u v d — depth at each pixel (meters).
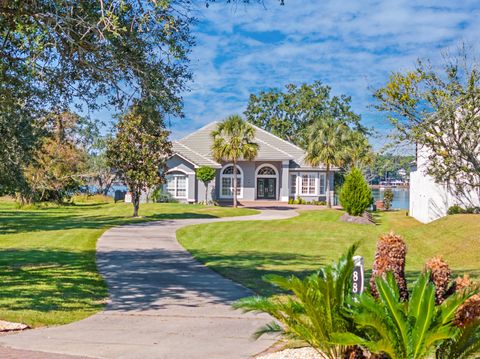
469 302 6.02
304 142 75.00
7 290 12.65
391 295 5.48
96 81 12.69
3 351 7.50
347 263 6.03
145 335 8.73
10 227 30.34
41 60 12.27
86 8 11.09
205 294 12.77
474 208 29.95
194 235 27.34
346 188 36.97
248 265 18.02
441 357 5.75
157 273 15.92
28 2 10.80
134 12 11.23
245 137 46.19
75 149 45.50
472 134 20.94
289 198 55.25
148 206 45.06
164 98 12.30
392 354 5.39
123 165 35.97
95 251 20.66
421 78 19.52
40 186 36.50
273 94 78.31
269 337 8.50
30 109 13.73
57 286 13.31
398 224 35.78
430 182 33.09
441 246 22.88
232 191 54.56
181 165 49.62
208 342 8.23
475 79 19.73
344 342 5.45
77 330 9.10
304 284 6.00
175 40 11.73
